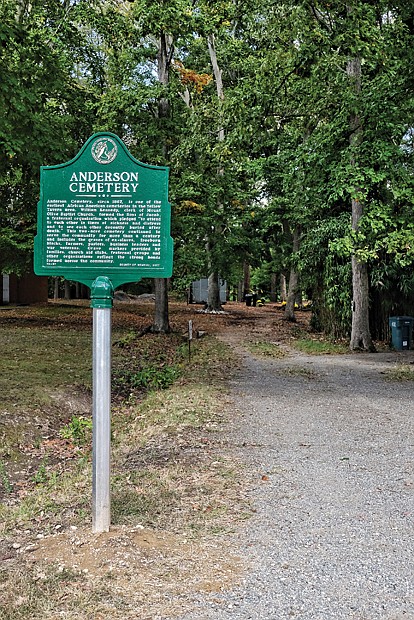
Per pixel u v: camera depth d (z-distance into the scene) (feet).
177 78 72.84
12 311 83.46
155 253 15.60
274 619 11.17
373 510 16.85
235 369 45.47
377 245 46.60
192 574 12.80
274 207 89.92
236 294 191.21
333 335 70.18
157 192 15.56
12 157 50.34
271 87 49.24
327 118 59.82
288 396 34.53
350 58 48.19
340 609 11.57
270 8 51.60
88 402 34.35
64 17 62.95
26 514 16.75
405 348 59.21
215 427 26.53
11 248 69.46
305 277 77.77
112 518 15.56
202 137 63.77
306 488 18.70
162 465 20.81
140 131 62.64
